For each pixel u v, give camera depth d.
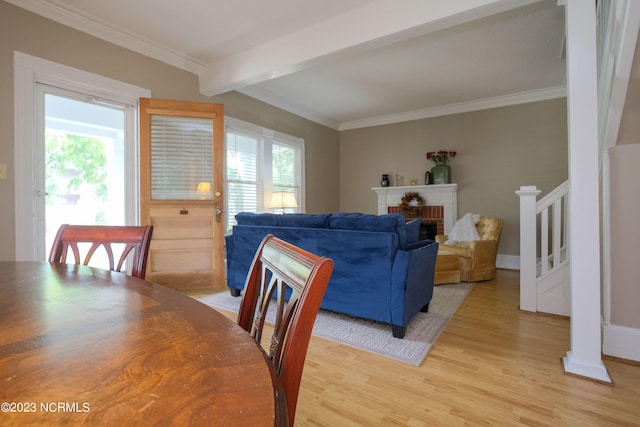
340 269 2.52
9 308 0.77
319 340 2.26
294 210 5.37
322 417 1.44
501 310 2.90
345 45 2.76
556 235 2.79
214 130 3.57
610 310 2.06
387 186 5.79
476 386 1.69
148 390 0.44
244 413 0.40
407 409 1.50
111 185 3.28
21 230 2.55
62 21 2.74
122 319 0.71
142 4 2.66
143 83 3.31
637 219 2.00
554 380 1.74
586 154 1.78
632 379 1.75
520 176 4.75
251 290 0.93
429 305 3.04
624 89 1.93
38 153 2.69
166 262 3.42
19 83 2.53
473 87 4.44
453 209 5.18
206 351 0.56
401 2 2.48
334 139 6.29
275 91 4.61
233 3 2.65
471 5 2.21
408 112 5.59
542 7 2.69
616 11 1.88
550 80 4.20
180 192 3.49
